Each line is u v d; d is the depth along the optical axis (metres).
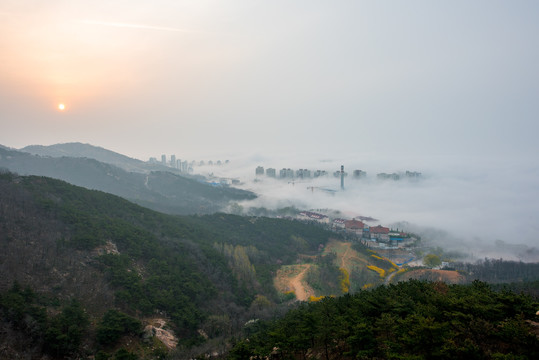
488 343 36.91
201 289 92.81
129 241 99.12
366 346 41.00
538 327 38.72
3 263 70.19
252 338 58.22
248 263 126.56
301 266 143.00
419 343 35.75
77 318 62.50
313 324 49.31
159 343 67.69
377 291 63.97
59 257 79.69
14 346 54.56
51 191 115.81
